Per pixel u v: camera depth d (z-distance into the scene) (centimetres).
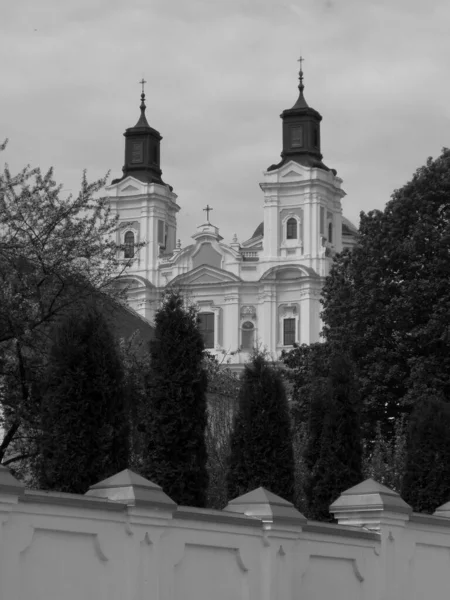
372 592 1930
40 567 1437
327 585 1859
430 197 4903
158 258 11956
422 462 2495
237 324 11525
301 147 11775
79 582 1480
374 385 4703
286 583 1767
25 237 2998
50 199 3047
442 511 2183
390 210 4969
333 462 2547
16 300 2816
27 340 2795
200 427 2370
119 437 2128
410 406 4594
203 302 11625
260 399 2447
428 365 4609
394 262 4853
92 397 2106
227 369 4316
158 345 2378
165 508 1577
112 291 3112
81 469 2070
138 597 1546
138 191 12138
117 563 1527
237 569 1714
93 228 3073
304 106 11806
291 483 2423
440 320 4650
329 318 5022
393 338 4809
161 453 2333
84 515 1485
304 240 11544
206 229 11756
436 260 4769
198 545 1647
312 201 11569
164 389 2352
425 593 2042
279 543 1761
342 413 2573
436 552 2084
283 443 2431
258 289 11531
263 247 11625
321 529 1842
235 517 1700
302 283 11388
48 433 2100
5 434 2895
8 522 1395
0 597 1377
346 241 12219
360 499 1978
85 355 2114
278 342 11406
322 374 4866
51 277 2912
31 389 2822
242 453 2439
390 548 1967
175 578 1612
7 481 1384
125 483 1562
